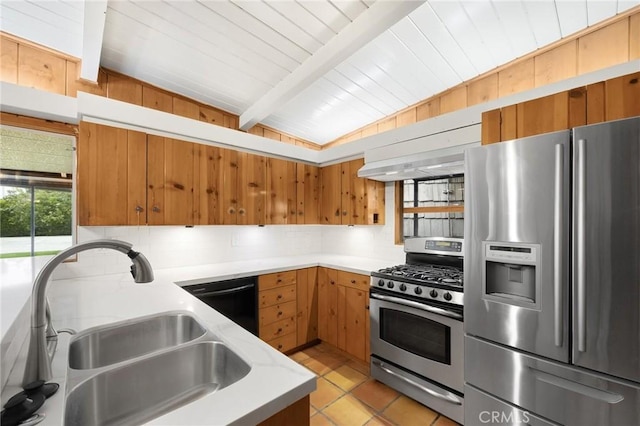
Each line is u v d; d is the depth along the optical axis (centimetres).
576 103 140
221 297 231
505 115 164
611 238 123
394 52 195
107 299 163
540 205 142
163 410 96
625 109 127
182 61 209
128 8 159
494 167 159
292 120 305
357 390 221
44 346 76
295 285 280
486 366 163
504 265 161
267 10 161
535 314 143
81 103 196
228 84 238
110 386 88
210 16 166
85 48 170
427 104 262
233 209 269
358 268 259
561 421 136
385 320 228
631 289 118
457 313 182
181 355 103
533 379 145
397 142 259
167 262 257
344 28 174
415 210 288
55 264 79
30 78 191
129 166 212
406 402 207
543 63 194
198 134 248
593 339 126
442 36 180
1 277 117
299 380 77
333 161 333
